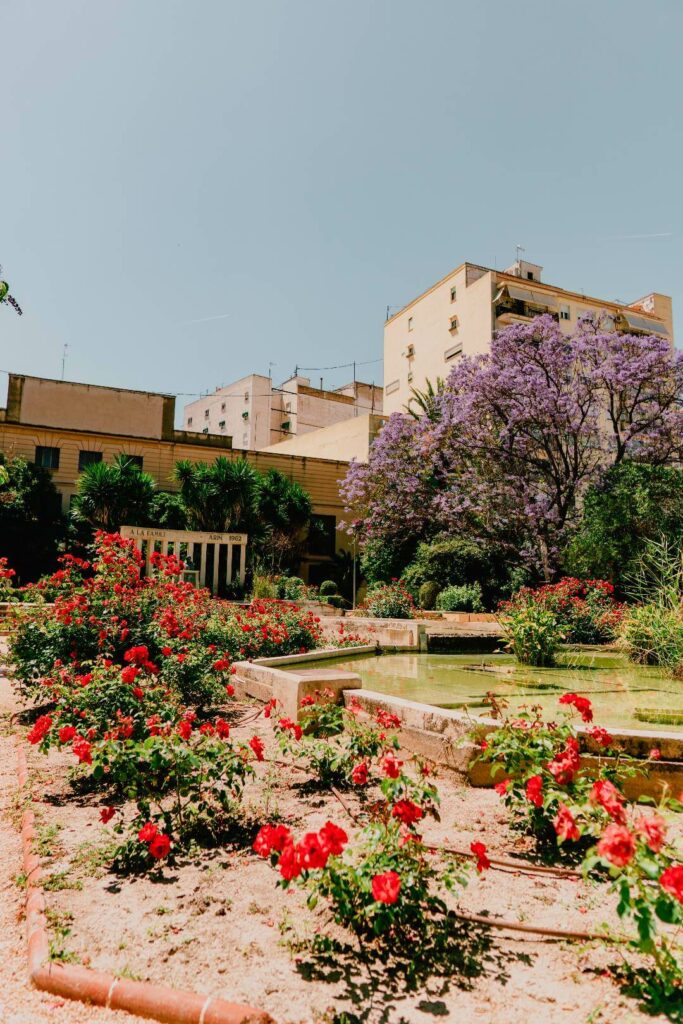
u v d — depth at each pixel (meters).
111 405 27.64
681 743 3.79
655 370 18.14
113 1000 2.04
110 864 3.03
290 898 2.72
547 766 3.28
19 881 2.88
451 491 20.28
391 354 38.62
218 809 3.71
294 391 44.69
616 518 16.25
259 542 22.58
